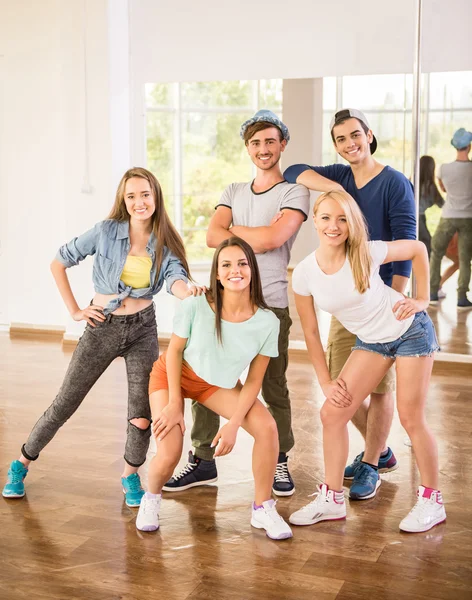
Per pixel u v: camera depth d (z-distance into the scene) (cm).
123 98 582
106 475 345
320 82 530
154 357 314
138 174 299
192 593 247
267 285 321
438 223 511
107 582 254
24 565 265
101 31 569
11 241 636
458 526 294
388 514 305
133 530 291
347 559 269
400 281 321
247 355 283
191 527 294
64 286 314
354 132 320
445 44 491
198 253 730
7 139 626
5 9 610
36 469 351
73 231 598
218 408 294
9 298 644
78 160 589
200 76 559
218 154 694
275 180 328
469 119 493
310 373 516
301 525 294
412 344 286
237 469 353
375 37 510
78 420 420
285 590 249
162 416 283
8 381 499
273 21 534
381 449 331
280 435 329
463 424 413
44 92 609
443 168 503
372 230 327
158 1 561
